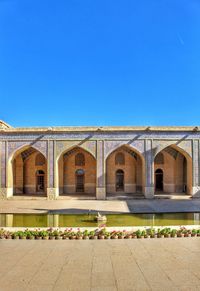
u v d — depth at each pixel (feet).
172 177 62.28
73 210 41.45
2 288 11.93
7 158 56.34
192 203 48.37
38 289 11.82
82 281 12.64
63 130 55.83
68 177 62.59
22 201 53.01
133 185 62.23
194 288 11.81
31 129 56.59
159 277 13.05
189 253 16.81
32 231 21.70
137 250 17.58
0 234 21.39
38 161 63.00
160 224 30.91
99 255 16.57
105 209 42.16
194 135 56.24
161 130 55.83
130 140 56.13
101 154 55.98
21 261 15.51
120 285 12.17
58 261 15.49
